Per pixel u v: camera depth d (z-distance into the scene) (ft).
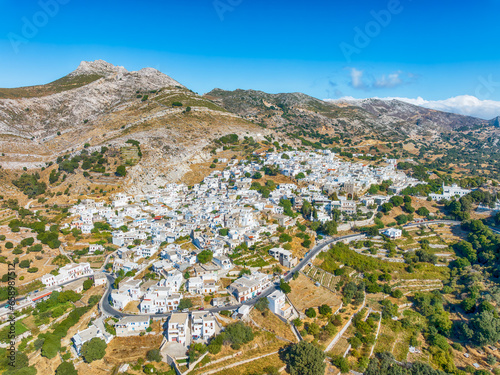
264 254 648.79
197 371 410.52
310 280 598.75
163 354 433.48
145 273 606.96
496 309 529.45
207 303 524.52
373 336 491.72
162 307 512.63
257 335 472.44
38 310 508.12
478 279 604.90
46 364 422.00
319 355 422.00
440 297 587.68
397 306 568.00
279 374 418.31
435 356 474.08
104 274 613.93
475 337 495.00
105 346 440.04
